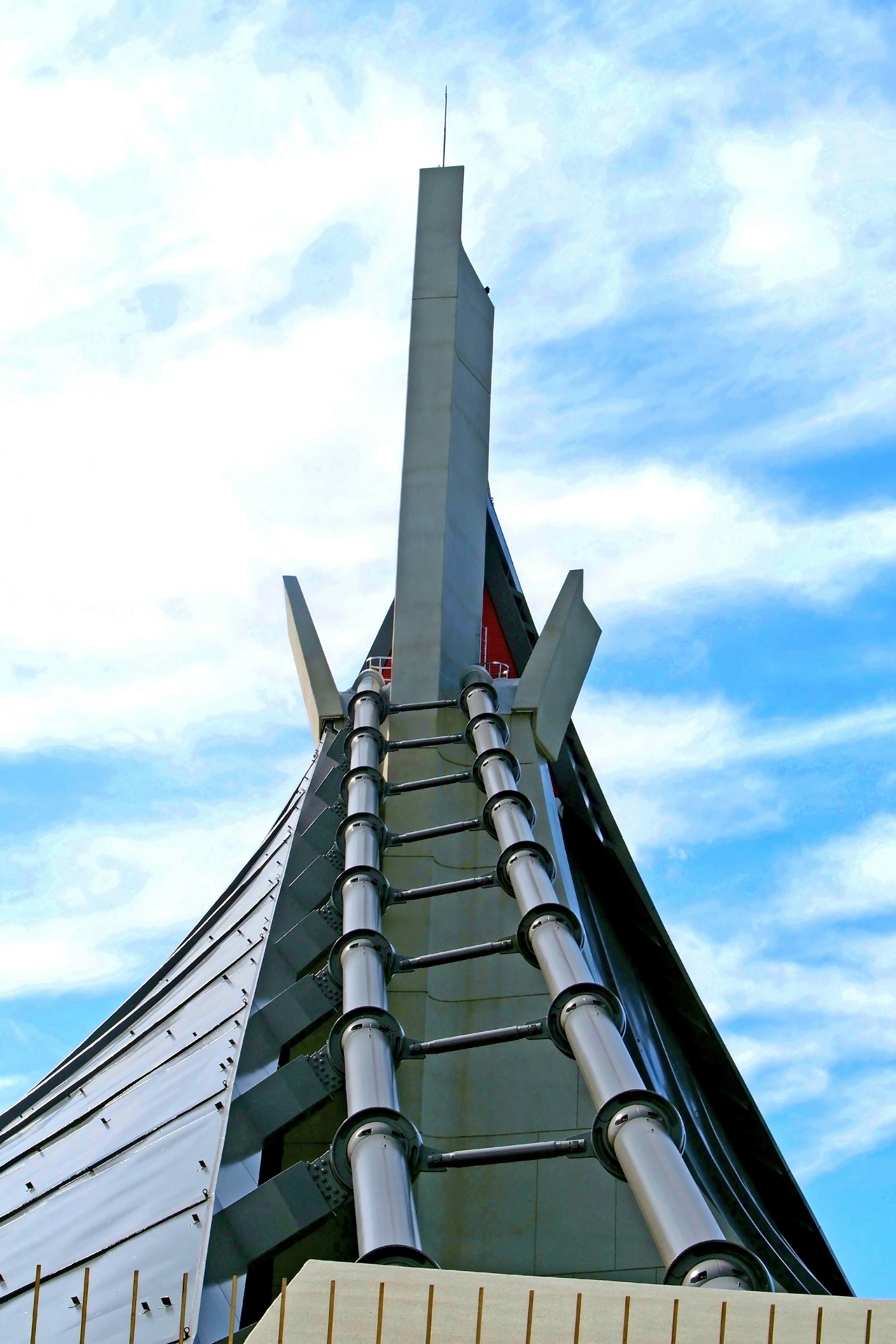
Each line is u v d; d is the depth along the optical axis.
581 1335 10.30
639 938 35.06
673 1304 10.89
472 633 28.77
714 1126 32.22
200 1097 19.17
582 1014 16.02
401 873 24.52
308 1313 10.49
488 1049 21.44
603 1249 18.88
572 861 33.00
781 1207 34.50
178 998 26.78
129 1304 14.58
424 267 31.36
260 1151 17.23
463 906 23.86
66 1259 16.80
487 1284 11.21
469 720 26.77
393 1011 22.08
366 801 23.81
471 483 29.89
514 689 27.77
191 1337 13.53
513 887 20.28
